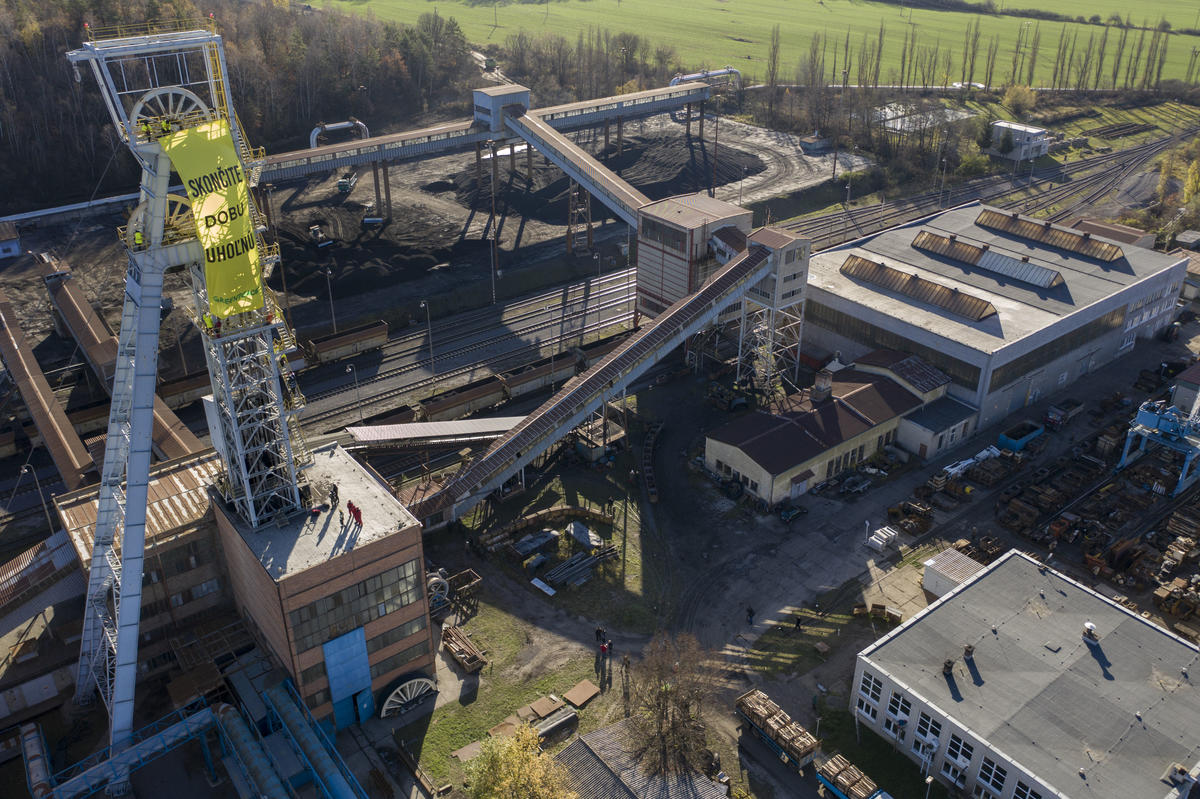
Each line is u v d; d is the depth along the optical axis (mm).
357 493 73125
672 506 96250
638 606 82625
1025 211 186875
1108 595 83312
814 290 124125
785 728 68188
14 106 175875
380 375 122062
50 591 71438
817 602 82875
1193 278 142375
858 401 104125
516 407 115438
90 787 63312
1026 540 90938
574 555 88062
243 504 69250
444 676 75188
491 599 83125
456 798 64750
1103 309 117312
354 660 68500
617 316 138500
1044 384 115062
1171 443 97062
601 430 105125
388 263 150625
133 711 66250
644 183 189875
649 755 64500
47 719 72000
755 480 95750
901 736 68250
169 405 113062
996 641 71312
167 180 56250
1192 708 65250
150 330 57531
